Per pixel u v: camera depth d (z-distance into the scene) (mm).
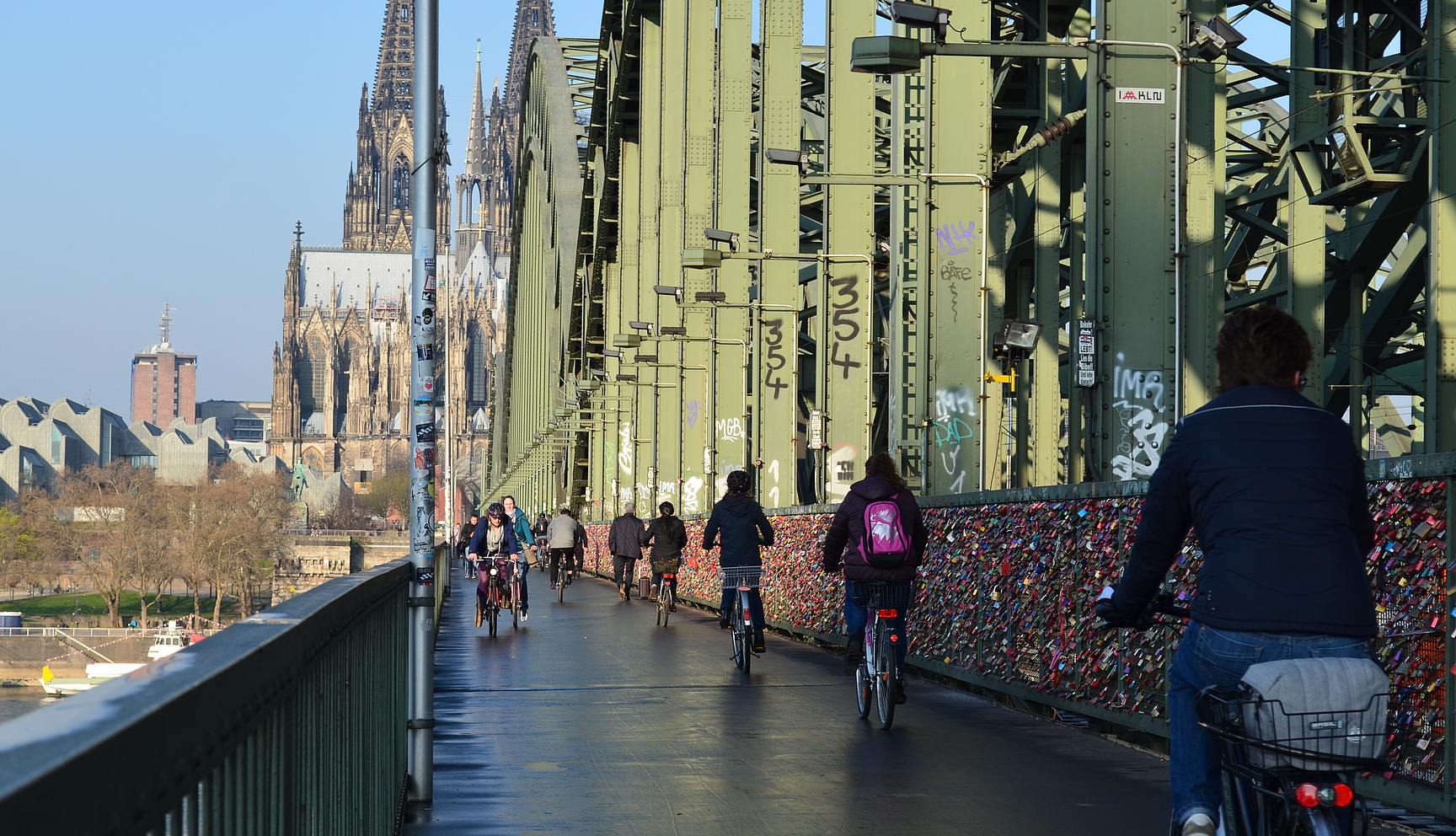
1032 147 19922
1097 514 9562
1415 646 6383
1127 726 9109
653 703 11609
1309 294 19750
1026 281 26875
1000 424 23625
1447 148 15711
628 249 47844
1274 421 3906
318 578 143250
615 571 28859
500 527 21625
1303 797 3410
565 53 70000
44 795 1323
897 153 21344
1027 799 7438
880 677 10094
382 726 5863
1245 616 3682
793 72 27656
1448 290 15461
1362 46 19781
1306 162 19734
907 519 10164
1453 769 6055
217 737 2156
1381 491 6711
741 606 14305
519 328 98375
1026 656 10797
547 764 8539
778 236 27906
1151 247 14398
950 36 19453
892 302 21359
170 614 125938
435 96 7895
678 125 38500
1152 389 14406
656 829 6715
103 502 129625
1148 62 14344
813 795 7555
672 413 39344
